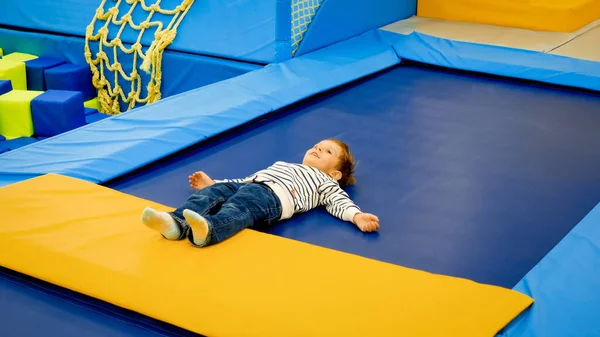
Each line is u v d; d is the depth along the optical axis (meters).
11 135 5.39
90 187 3.42
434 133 4.50
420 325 2.45
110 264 2.78
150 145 4.00
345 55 5.83
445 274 2.91
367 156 4.12
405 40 6.19
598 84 5.24
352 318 2.48
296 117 4.75
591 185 3.80
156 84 6.05
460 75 5.71
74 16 6.46
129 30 6.18
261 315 2.50
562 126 4.64
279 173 3.35
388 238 3.18
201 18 5.96
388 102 5.08
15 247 2.91
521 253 3.09
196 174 3.45
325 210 3.41
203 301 2.58
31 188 3.37
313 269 2.77
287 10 5.48
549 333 2.47
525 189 3.73
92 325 2.58
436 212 3.45
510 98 5.18
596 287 2.74
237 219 2.98
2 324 2.60
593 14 6.72
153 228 2.88
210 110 4.52
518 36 6.33
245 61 5.68
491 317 2.50
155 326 2.55
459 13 6.88
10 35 6.67
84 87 6.34
